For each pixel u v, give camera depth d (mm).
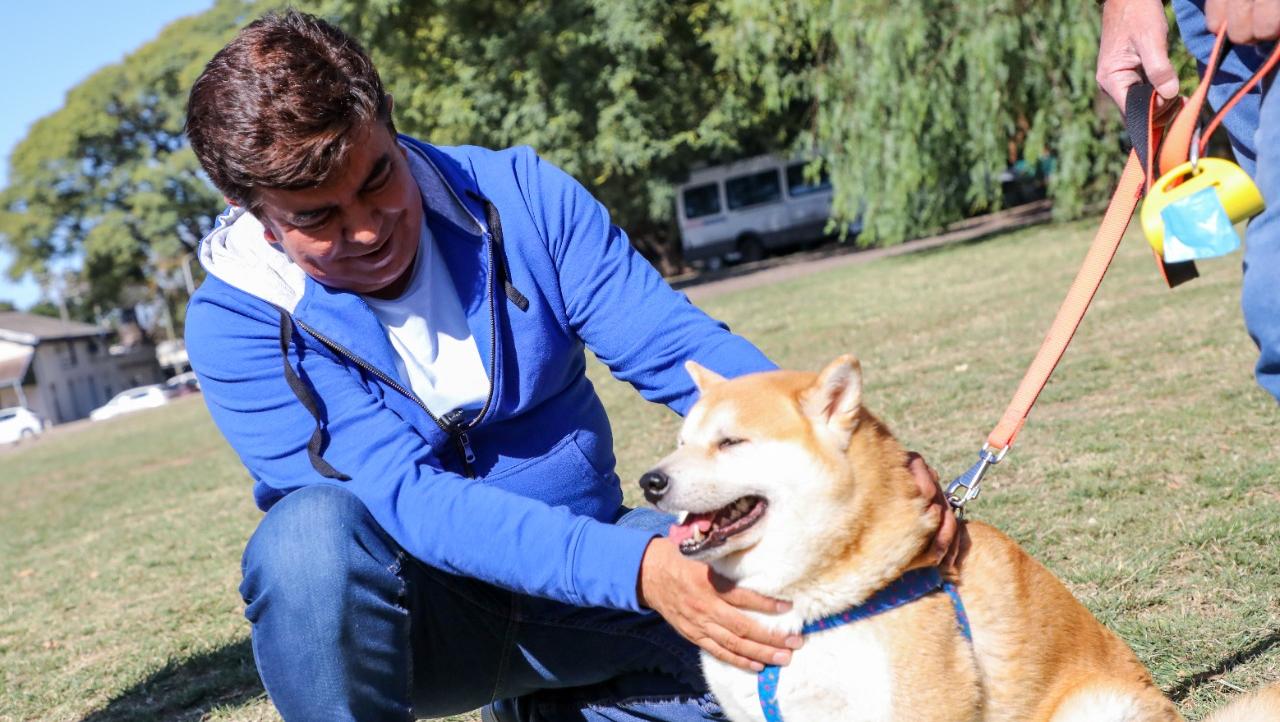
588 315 2754
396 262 2492
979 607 2381
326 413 2514
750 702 2375
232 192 2324
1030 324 10867
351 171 2250
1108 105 17797
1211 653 3230
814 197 36156
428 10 29156
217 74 2242
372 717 2439
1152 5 2434
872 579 2244
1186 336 8609
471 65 29016
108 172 51594
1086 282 2459
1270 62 1927
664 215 32312
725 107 29078
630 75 27938
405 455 2459
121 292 58094
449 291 2660
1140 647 3332
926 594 2273
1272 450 5137
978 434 6520
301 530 2330
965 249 22422
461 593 2605
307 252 2396
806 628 2307
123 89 49625
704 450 2430
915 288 16984
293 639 2346
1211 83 2266
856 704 2258
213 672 4910
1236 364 7223
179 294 65312
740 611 2299
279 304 2559
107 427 33375
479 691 2754
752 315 17531
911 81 18219
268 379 2545
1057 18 17016
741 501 2426
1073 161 18047
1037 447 5949
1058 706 2406
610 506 2891
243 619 5707
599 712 2873
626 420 9836
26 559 9375
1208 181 1994
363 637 2371
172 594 6672
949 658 2234
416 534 2375
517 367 2662
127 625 6039
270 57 2217
